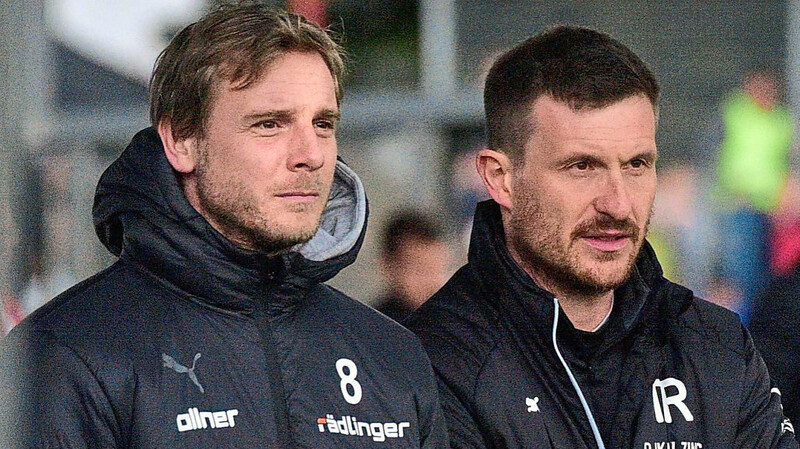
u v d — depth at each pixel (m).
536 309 10.04
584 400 9.99
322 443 8.93
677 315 10.42
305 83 8.98
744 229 20.70
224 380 8.78
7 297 5.88
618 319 10.22
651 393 10.25
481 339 10.18
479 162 10.48
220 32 9.00
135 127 22.78
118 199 8.99
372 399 9.27
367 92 22.25
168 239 8.85
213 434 8.58
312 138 8.91
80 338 8.51
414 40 22.16
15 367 5.98
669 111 21.59
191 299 8.96
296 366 9.11
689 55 21.64
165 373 8.59
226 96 8.92
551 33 10.37
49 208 19.80
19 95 5.90
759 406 10.66
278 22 9.08
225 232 9.05
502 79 10.33
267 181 8.85
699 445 10.28
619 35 21.75
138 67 23.05
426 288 17.00
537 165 10.04
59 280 18.70
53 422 8.16
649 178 10.10
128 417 8.42
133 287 8.92
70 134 22.66
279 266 9.02
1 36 5.70
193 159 9.11
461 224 21.66
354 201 9.73
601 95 9.89
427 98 21.98
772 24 21.52
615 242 9.96
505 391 10.00
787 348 13.45
